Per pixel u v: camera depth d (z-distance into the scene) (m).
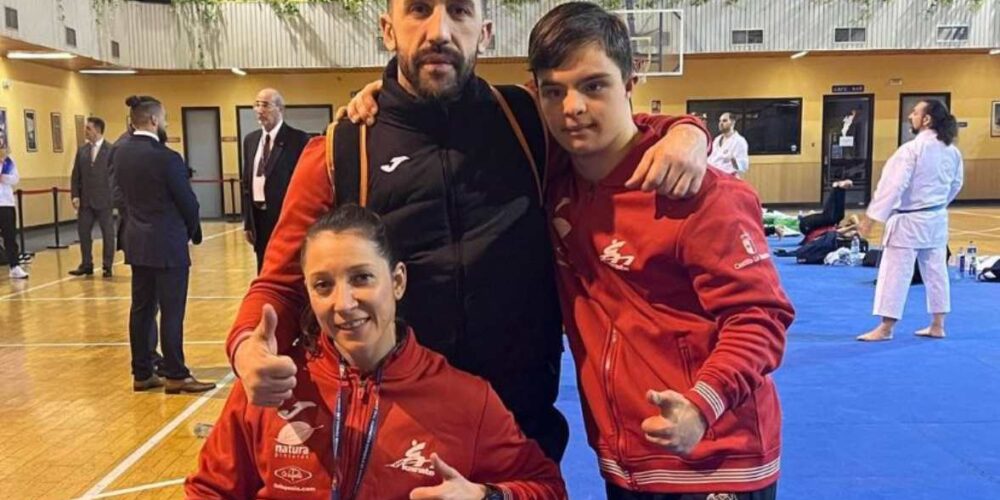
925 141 6.23
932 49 17.67
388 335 1.75
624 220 1.77
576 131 1.72
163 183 5.24
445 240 1.86
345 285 1.68
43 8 13.34
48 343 6.89
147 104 5.27
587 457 4.06
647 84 18.98
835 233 10.98
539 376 2.01
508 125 1.92
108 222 10.47
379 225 1.74
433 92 1.80
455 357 1.89
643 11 14.38
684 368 1.75
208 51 17.22
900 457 4.01
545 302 1.96
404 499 1.76
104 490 3.84
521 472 1.87
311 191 1.93
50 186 16.56
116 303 8.63
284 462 1.78
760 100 19.06
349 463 1.76
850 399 4.96
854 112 19.12
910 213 6.34
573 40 1.67
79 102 17.89
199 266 11.41
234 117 18.73
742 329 1.63
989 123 19.19
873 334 6.54
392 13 1.82
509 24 17.06
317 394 1.80
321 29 17.22
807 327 7.05
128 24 16.84
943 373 5.51
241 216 19.00
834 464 3.93
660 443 1.50
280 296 1.89
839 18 17.38
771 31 17.39
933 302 6.52
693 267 1.70
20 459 4.26
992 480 3.72
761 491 1.78
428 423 1.78
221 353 6.50
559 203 1.92
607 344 1.81
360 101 1.95
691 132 1.73
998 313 7.47
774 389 1.88
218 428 1.88
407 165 1.86
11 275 10.36
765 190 19.36
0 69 14.51
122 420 4.89
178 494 3.79
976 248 11.55
